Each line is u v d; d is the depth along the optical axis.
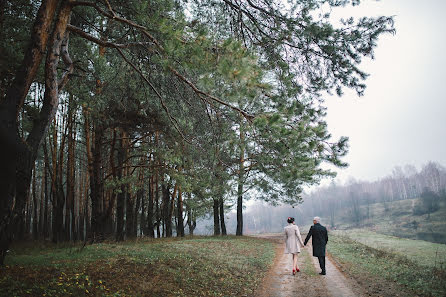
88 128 16.03
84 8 9.64
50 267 7.21
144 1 6.64
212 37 5.35
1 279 5.24
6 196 5.64
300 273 9.70
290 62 7.78
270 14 7.62
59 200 19.45
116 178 14.19
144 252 10.90
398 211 82.31
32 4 9.65
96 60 10.41
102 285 6.05
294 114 5.91
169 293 6.29
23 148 5.87
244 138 6.72
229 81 4.61
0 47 8.71
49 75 6.39
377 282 7.85
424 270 9.20
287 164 6.21
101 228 14.95
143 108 11.91
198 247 14.58
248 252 14.95
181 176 11.82
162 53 6.01
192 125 9.23
